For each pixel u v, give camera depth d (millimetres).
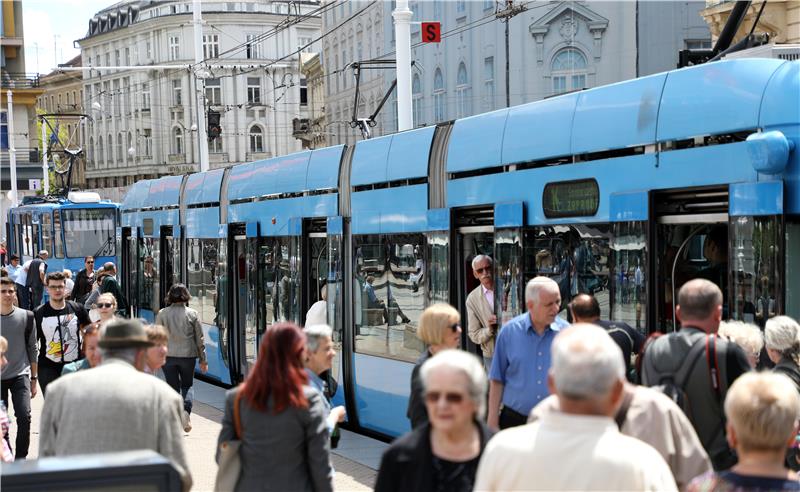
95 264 66375
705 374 10789
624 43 82812
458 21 88750
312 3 170500
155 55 177500
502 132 19250
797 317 13219
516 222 18641
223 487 11367
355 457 21844
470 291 20656
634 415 9648
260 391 11242
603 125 16531
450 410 8648
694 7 82625
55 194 72562
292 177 28672
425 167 21719
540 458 7746
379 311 23703
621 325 14508
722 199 14336
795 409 7641
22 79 140250
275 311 29969
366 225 24344
